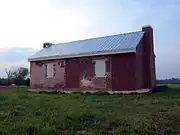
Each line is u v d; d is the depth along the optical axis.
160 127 9.06
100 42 27.64
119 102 16.45
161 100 17.11
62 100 17.88
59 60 28.02
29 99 18.14
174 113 11.78
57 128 8.84
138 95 20.81
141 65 24.22
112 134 8.20
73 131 8.47
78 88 26.16
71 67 26.97
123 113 11.79
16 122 9.51
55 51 30.22
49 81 28.72
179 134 8.38
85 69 25.86
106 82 24.25
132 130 8.55
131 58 23.08
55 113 11.27
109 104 15.27
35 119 10.05
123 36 26.91
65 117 10.27
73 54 26.52
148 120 9.99
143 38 25.20
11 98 18.11
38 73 29.95
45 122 9.51
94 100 17.89
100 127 9.04
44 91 28.27
